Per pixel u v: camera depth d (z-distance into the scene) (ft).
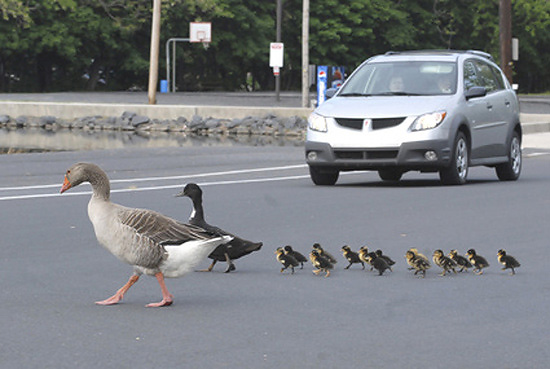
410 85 66.28
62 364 22.56
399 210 51.65
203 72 302.86
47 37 247.29
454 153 63.52
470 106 65.82
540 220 47.88
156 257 27.25
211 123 142.10
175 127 143.74
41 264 36.24
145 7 262.67
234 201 55.52
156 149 90.68
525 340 24.93
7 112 155.33
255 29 293.02
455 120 63.52
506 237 42.63
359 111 63.00
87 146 110.93
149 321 26.94
